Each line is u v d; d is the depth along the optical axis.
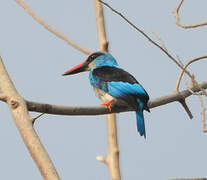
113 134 10.91
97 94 11.67
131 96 10.63
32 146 6.21
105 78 11.30
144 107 10.23
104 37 11.94
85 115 8.89
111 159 10.73
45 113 8.34
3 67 7.27
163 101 10.16
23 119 6.56
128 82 10.91
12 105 6.71
